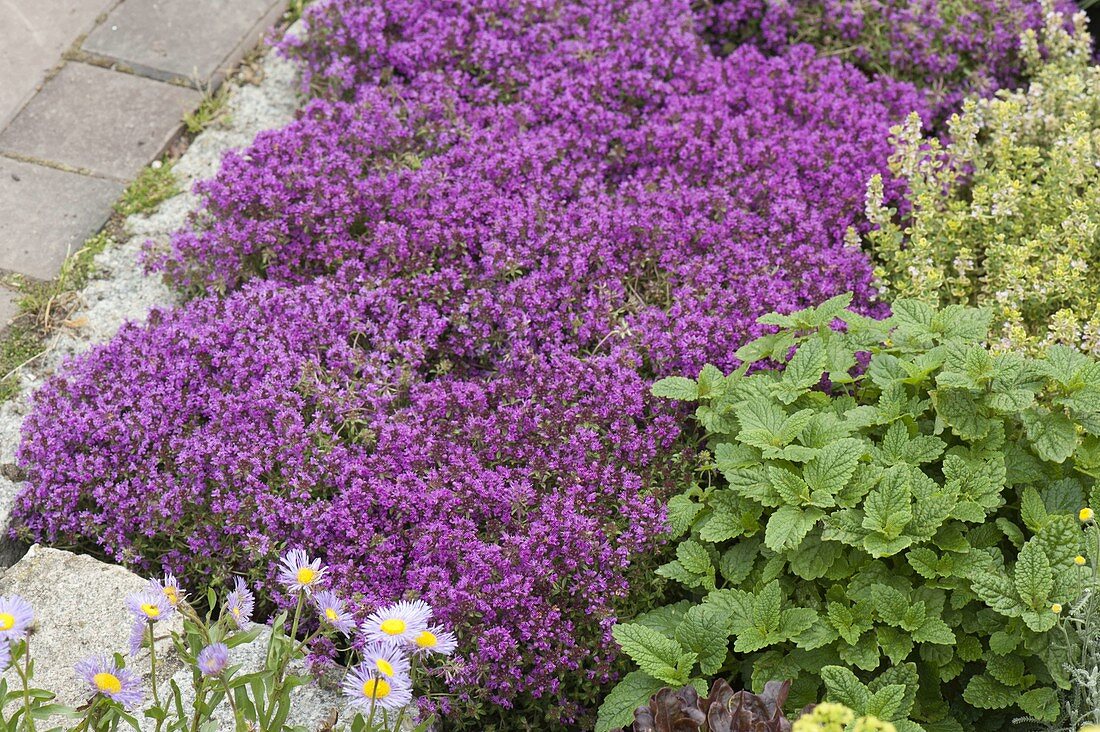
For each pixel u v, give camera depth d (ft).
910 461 4.43
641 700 4.28
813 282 5.11
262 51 5.98
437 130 5.43
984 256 5.41
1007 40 5.84
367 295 4.99
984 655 4.29
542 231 5.12
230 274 5.14
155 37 5.98
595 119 5.49
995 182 5.28
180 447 4.71
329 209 5.18
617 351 4.86
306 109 5.58
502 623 4.41
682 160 5.44
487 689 4.35
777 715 4.05
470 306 4.98
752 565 4.50
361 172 5.38
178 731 4.00
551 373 4.85
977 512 4.28
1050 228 5.06
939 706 4.34
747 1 6.04
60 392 4.86
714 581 4.49
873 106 5.63
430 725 4.31
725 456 4.52
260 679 3.84
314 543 4.57
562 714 4.43
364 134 5.38
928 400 4.52
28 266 5.30
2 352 5.11
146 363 4.84
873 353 4.68
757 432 4.46
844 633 4.27
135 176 5.56
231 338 4.91
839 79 5.70
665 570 4.49
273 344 4.84
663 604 4.65
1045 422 4.43
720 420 4.66
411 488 4.58
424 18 5.71
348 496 4.56
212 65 5.90
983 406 4.48
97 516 4.67
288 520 4.54
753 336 4.93
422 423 4.76
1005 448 4.50
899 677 4.20
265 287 4.98
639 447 4.70
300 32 5.84
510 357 4.94
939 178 5.32
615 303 5.08
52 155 5.59
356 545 4.54
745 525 4.48
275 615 4.67
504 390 4.82
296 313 4.92
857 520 4.31
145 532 4.62
